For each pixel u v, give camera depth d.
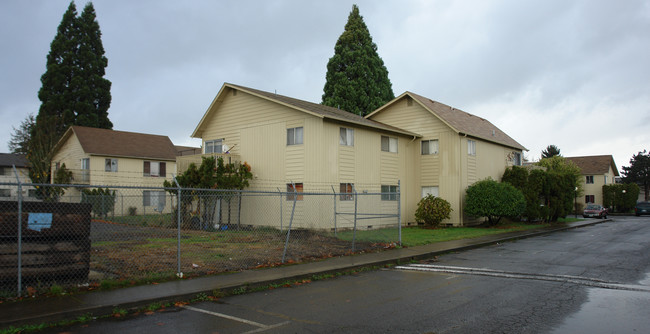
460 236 18.20
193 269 9.77
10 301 6.83
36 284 7.46
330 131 19.83
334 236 16.91
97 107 39.97
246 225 20.89
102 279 8.37
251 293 8.30
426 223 23.67
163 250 12.80
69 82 38.75
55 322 6.15
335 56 39.66
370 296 8.02
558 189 29.39
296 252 12.73
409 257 12.58
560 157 50.81
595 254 13.87
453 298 7.79
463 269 11.09
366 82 39.34
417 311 6.88
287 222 20.28
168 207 31.92
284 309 7.07
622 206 50.75
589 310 6.91
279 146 20.88
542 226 25.36
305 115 19.86
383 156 23.02
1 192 38.31
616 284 9.02
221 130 23.83
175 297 7.47
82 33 40.03
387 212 22.97
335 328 6.00
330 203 19.50
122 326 6.11
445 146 24.41
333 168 19.86
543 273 10.40
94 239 14.84
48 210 7.64
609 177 56.09
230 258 11.41
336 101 38.19
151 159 32.97
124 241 14.89
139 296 7.30
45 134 32.75
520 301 7.54
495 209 22.97
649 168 63.00
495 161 28.34
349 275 10.30
